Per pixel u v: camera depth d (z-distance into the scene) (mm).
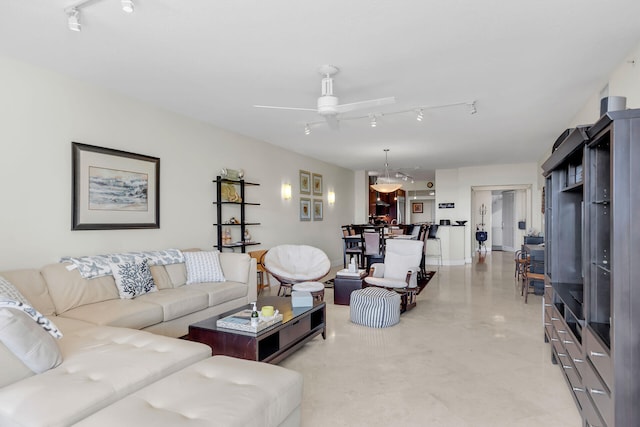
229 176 5789
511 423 2359
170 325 3586
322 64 3369
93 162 3924
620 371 1681
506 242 14000
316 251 6016
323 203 8922
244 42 2963
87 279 3463
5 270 3246
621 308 1678
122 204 4223
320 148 7301
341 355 3500
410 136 6254
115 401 1769
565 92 4102
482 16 2574
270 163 6883
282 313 3447
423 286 6938
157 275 4145
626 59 3184
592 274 2109
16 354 1842
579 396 2359
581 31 2775
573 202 3252
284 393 1911
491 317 4809
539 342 3852
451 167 10102
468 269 9148
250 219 6344
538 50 3086
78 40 2947
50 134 3574
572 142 2350
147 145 4531
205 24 2691
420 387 2848
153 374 1984
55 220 3623
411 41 2934
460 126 5582
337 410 2514
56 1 2410
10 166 3293
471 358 3426
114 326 3004
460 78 3695
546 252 3654
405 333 4156
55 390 1723
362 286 5520
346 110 3586
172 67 3463
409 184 14734
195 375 1976
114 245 4176
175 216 4914
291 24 2688
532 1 2393
